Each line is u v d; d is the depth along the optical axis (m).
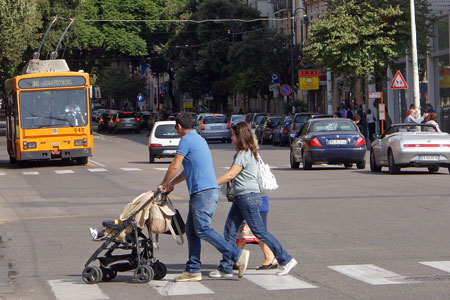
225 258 12.59
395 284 11.75
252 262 14.02
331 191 25.86
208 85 100.69
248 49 82.75
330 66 55.12
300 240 16.09
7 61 65.44
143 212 12.22
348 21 53.41
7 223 20.11
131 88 156.38
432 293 11.06
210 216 12.22
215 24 97.19
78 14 84.56
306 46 56.34
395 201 22.66
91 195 26.88
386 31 54.84
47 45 81.25
